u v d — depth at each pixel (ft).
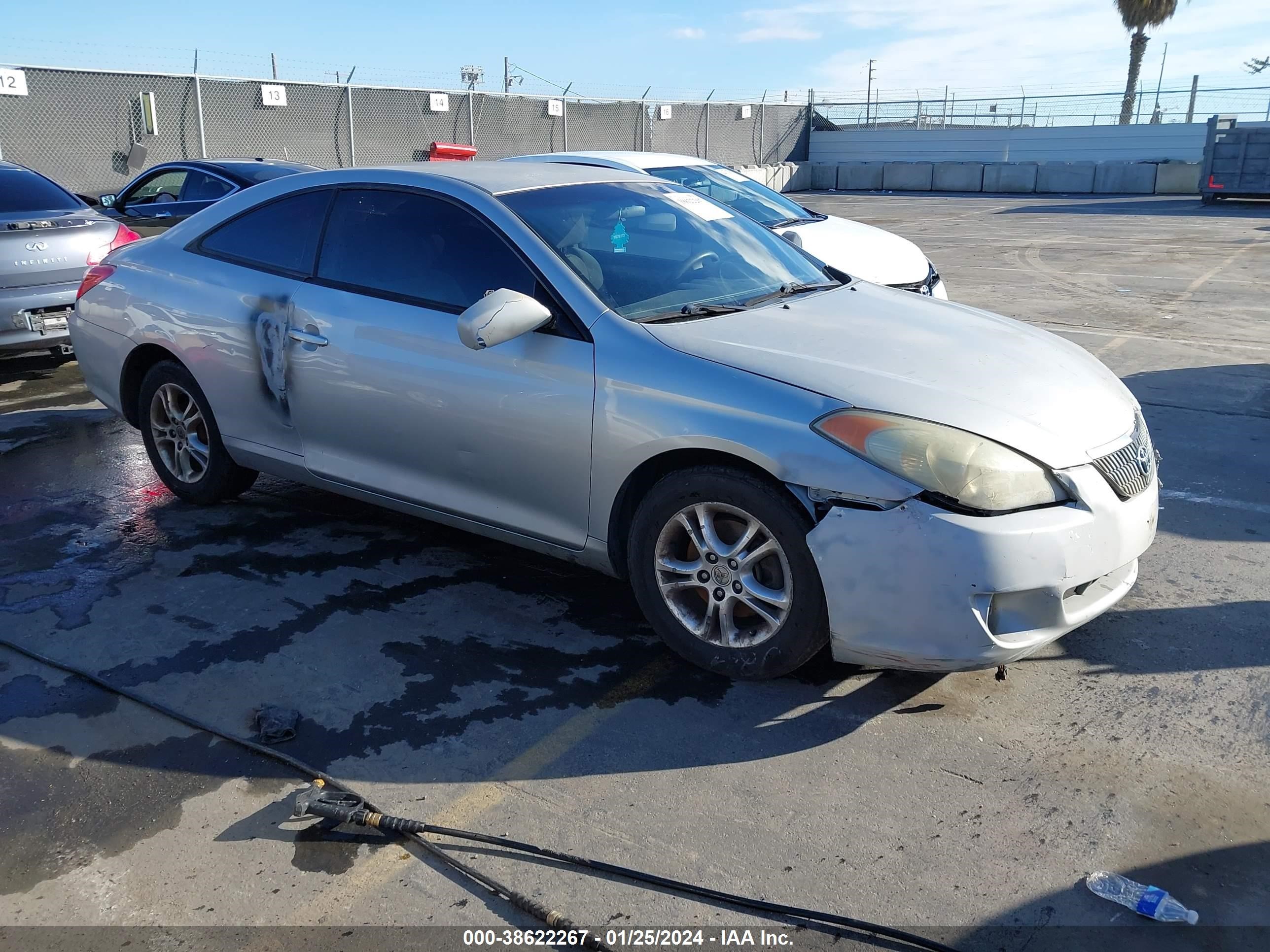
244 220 14.14
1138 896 7.43
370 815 8.20
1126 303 32.94
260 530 14.52
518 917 7.36
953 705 9.97
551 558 13.53
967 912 7.34
